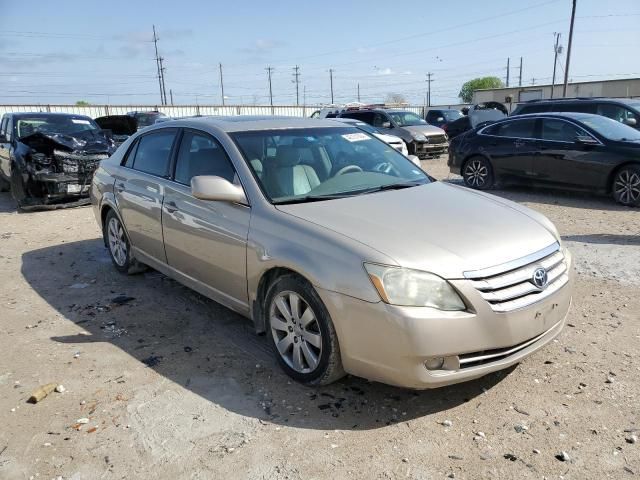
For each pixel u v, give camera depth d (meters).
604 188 9.40
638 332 4.21
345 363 3.25
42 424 3.26
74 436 3.13
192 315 4.83
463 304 3.01
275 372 3.78
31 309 5.12
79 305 5.16
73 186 10.12
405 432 3.08
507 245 3.28
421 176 4.68
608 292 5.09
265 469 2.80
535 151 10.22
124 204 5.39
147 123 25.34
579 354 3.88
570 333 4.22
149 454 2.96
